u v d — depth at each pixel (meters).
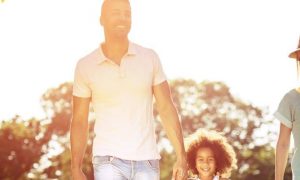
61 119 66.00
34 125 64.75
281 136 9.44
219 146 11.47
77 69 8.74
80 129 8.80
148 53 8.70
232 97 75.94
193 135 11.62
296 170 9.23
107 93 8.55
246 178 73.56
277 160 9.45
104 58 8.59
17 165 62.97
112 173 8.41
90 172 60.53
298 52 9.43
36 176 63.91
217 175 11.56
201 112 75.19
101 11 8.75
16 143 63.09
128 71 8.55
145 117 8.57
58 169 64.75
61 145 65.56
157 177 8.60
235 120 75.56
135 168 8.44
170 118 8.83
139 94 8.56
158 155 8.62
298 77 9.43
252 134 75.25
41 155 64.00
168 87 8.83
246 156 74.50
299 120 9.31
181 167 8.76
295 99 9.37
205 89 75.81
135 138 8.47
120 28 8.58
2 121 63.44
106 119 8.55
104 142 8.50
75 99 8.79
